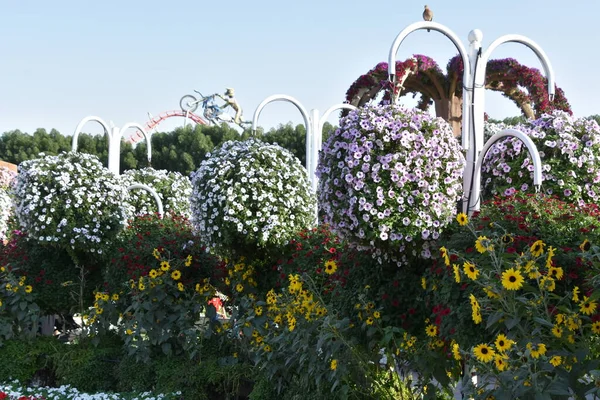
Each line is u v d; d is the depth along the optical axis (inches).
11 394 222.8
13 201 272.1
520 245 144.0
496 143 214.2
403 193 164.6
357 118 172.7
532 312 128.2
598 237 142.3
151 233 265.9
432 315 159.6
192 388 215.0
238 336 221.8
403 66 270.2
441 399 171.3
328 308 178.1
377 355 172.2
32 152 1234.6
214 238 223.0
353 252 186.4
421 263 174.9
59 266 272.7
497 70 278.8
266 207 216.8
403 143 164.1
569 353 124.3
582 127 208.2
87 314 257.4
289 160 229.8
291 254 220.5
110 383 237.1
